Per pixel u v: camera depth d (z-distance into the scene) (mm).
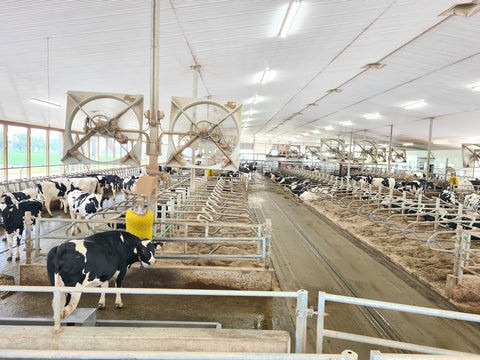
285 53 7625
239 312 3859
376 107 14852
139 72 7730
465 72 8750
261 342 2422
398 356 1665
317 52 7828
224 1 4730
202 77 8953
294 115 20578
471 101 11492
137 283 4473
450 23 6207
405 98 12453
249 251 6055
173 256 4531
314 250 6500
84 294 4137
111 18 4879
